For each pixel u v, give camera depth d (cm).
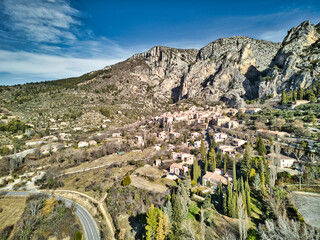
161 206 5312
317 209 4500
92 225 5762
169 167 9031
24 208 6344
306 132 8275
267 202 4941
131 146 12106
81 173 9150
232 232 4428
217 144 10681
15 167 9219
